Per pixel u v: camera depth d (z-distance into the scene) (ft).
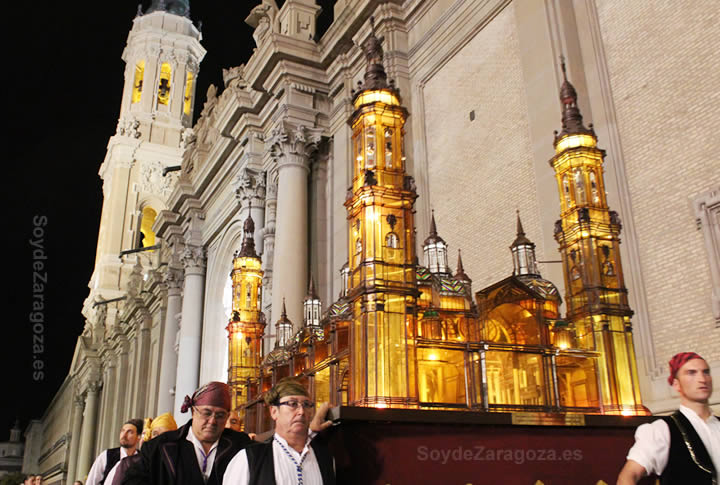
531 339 16.88
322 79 55.47
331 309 20.97
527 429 12.69
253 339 31.71
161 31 156.97
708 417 9.87
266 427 26.25
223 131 68.44
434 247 21.91
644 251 28.25
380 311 14.28
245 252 33.47
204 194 82.99
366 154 15.85
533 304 17.19
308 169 54.39
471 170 40.16
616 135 30.71
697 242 25.84
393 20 48.34
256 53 58.54
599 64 32.27
